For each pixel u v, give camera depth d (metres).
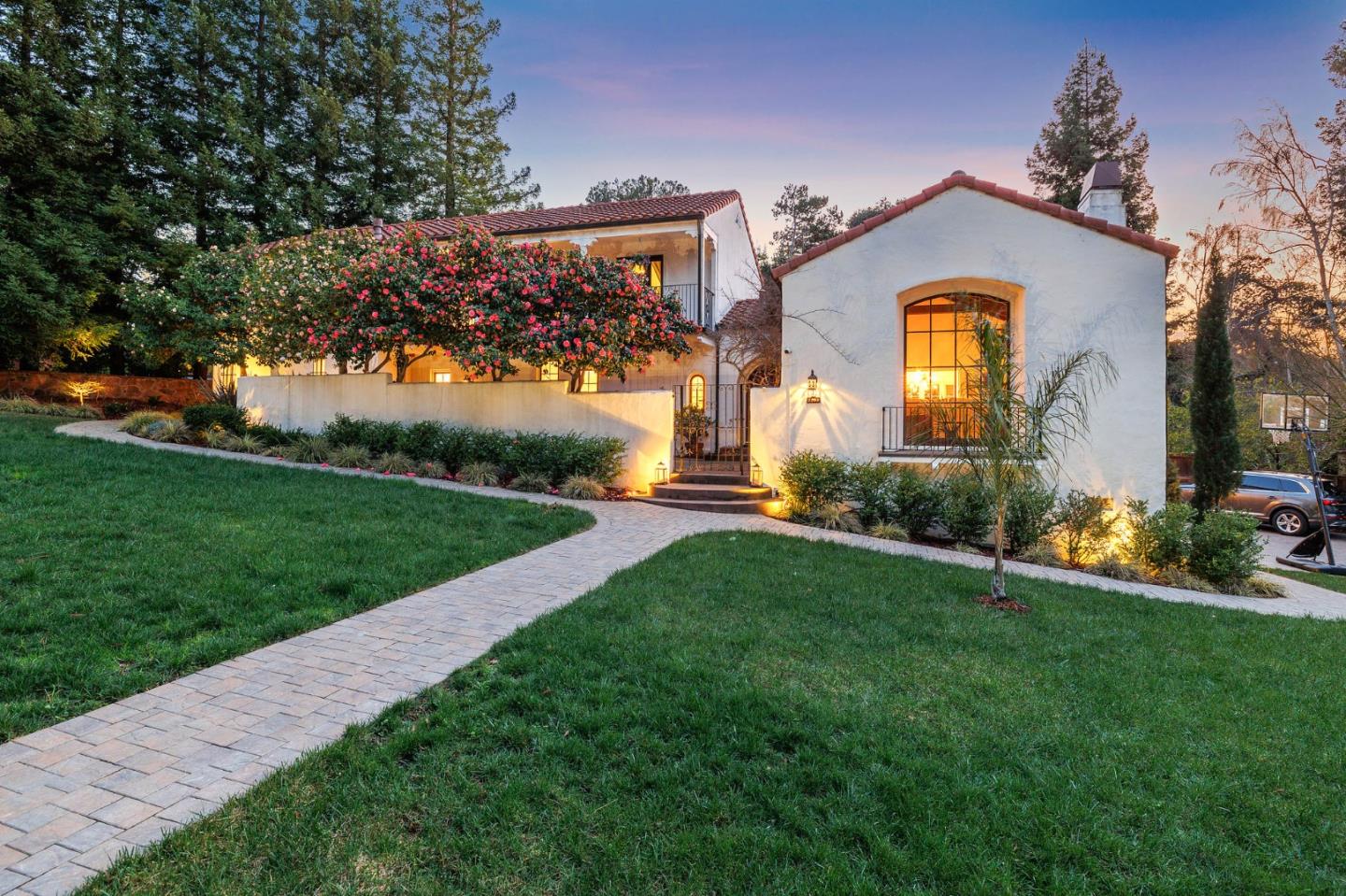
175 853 2.38
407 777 2.89
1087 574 9.04
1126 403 10.16
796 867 2.48
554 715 3.51
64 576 5.00
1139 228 27.08
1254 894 2.52
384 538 6.88
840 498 10.71
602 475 11.60
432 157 27.47
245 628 4.47
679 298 15.21
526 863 2.42
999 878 2.47
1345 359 17.88
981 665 4.67
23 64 18.16
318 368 17.14
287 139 23.41
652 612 5.31
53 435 11.36
